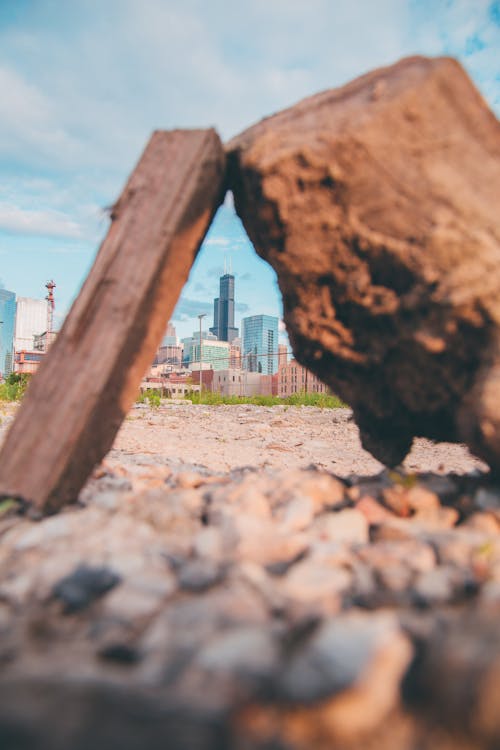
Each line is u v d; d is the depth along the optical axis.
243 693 1.30
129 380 2.82
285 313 3.36
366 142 2.53
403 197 2.58
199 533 2.38
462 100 2.53
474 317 2.51
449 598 1.88
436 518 2.68
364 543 2.37
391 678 1.36
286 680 1.33
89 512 2.64
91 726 1.20
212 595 1.82
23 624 1.76
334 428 11.27
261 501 2.72
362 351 3.09
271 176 2.69
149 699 1.27
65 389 2.70
